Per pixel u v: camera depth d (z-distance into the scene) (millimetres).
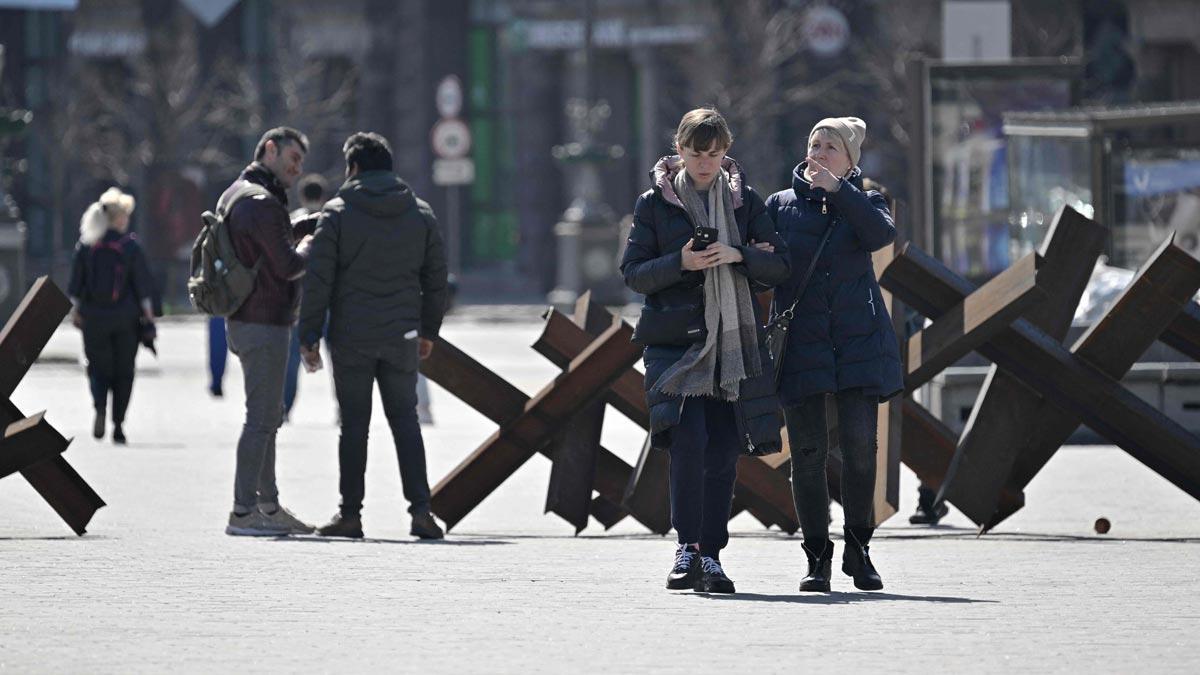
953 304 29156
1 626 21453
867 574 24375
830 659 19141
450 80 136875
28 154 168375
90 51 167250
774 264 23375
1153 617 21938
